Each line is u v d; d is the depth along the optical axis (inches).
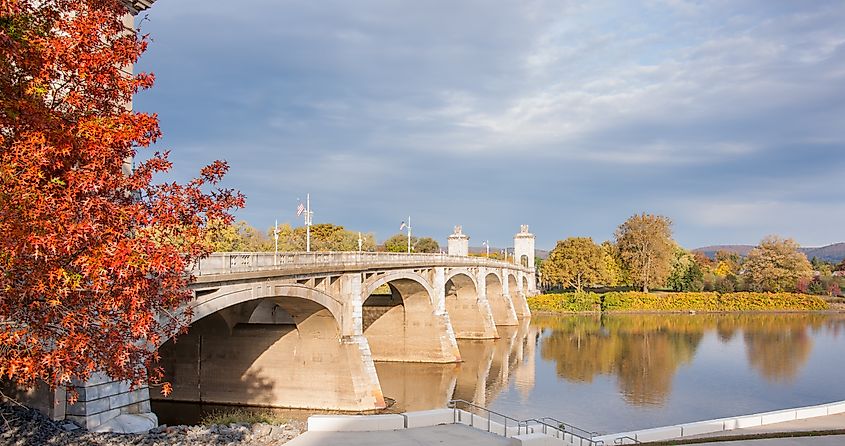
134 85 644.1
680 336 4183.1
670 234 6299.2
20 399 1013.8
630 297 6023.6
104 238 549.6
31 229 502.0
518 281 5615.2
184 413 1888.5
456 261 3565.5
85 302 581.9
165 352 2078.0
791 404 2271.2
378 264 2314.2
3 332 544.7
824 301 5974.4
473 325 4116.6
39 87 570.6
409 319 3218.5
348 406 1947.6
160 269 553.3
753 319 5310.0
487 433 1019.3
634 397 2364.7
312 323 1987.0
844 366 3036.4
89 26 593.0
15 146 526.3
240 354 2037.4
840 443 1296.8
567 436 1476.4
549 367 3016.7
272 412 1935.3
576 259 6230.3
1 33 507.5
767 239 6501.0
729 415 2090.3
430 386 2551.7
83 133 570.3
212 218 669.9
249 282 1520.7
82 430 968.9
